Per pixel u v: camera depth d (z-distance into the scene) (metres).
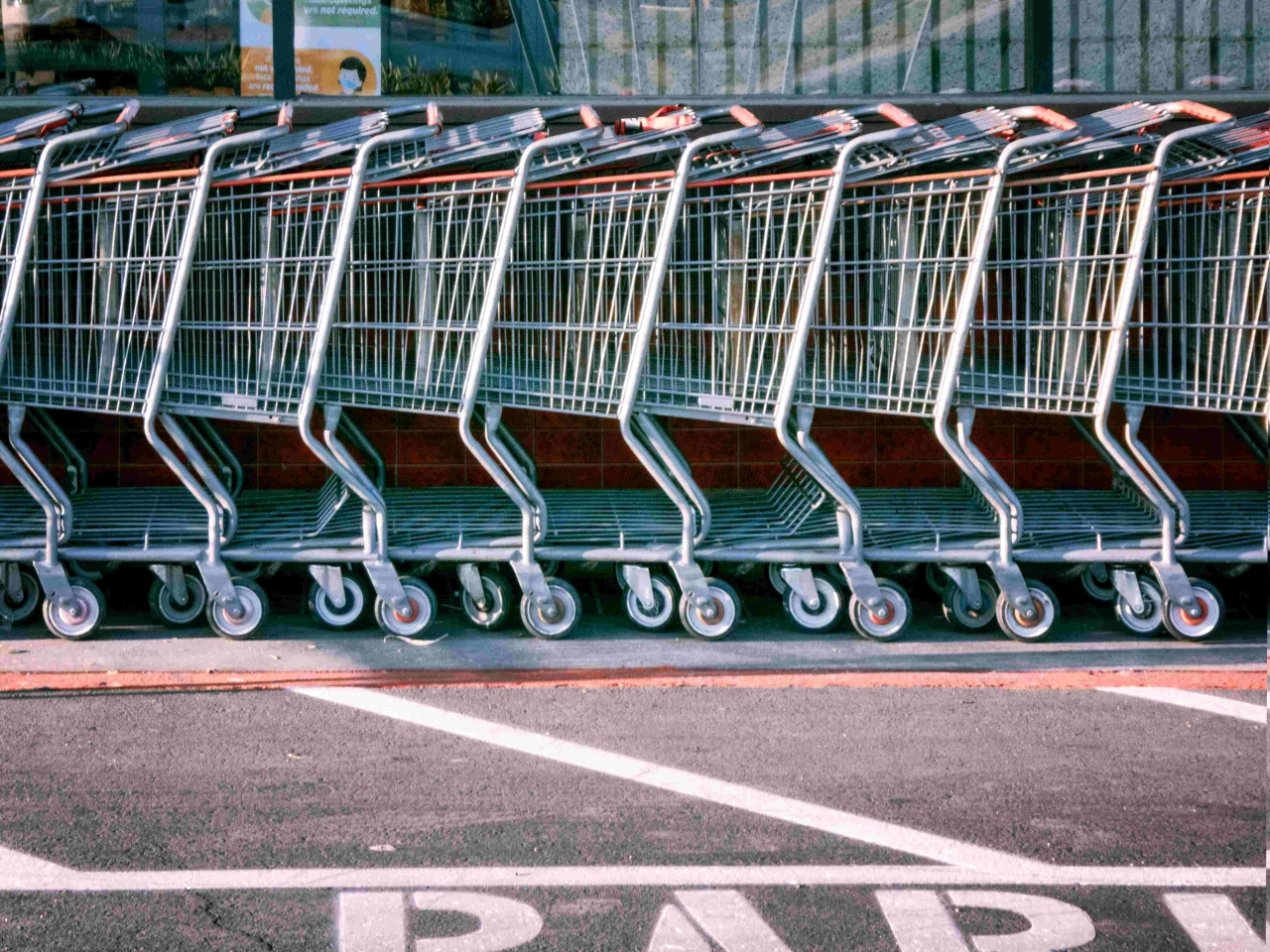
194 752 4.57
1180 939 3.23
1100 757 4.58
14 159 6.39
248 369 6.23
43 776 4.30
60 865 3.61
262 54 7.67
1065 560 6.35
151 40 7.63
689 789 4.22
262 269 6.11
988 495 6.27
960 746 4.69
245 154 6.25
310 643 6.22
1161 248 6.78
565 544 6.47
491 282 6.04
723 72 7.80
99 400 6.16
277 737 4.75
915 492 7.41
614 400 6.25
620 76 7.84
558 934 3.24
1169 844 3.80
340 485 7.29
